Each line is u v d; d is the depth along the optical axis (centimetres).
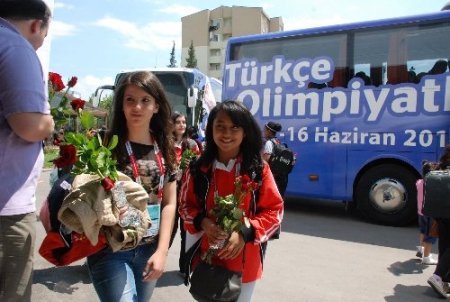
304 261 568
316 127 849
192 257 259
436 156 745
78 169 203
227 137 247
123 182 218
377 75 800
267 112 897
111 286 220
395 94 782
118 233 213
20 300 213
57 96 253
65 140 209
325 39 848
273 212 248
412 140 766
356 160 813
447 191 436
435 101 749
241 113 247
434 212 440
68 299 397
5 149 203
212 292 229
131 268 235
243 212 237
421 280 504
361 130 809
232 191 251
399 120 777
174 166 254
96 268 226
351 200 826
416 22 773
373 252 622
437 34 757
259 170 250
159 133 253
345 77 827
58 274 461
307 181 857
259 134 255
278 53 891
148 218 224
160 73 1209
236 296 230
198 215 253
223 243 234
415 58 771
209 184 255
